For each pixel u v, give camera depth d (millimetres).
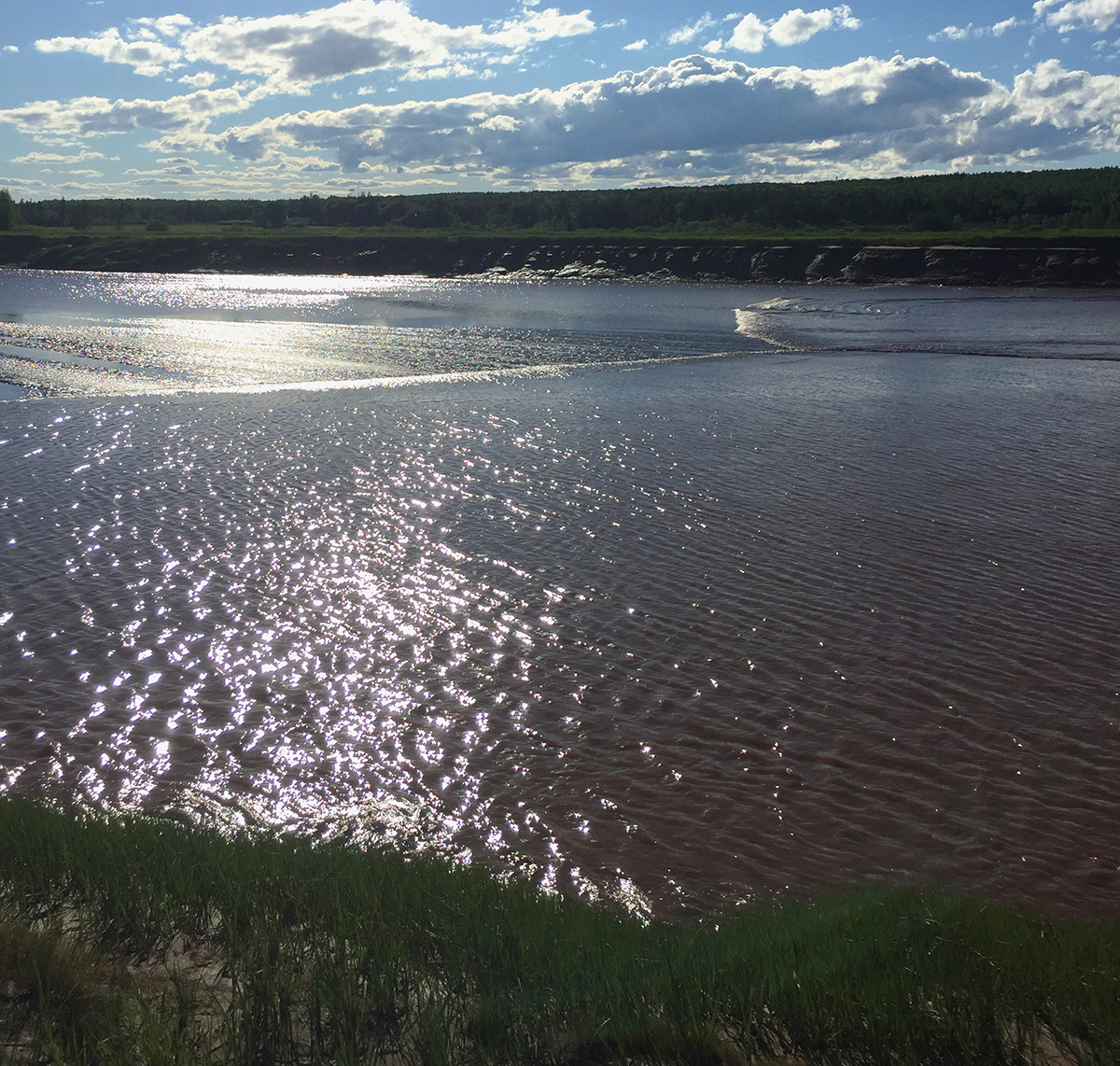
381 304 67562
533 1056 4156
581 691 11117
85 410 27422
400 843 8461
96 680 11430
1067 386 30266
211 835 7496
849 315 56281
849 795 9070
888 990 4539
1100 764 9453
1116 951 5309
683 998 4512
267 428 24562
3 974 4523
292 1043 4184
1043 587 13641
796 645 12055
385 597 13836
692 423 24922
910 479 19250
